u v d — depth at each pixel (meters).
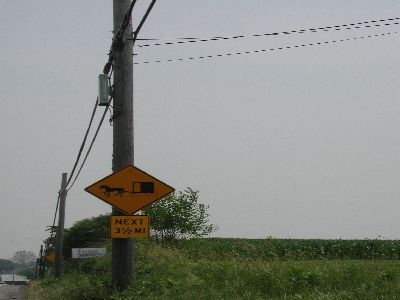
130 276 11.70
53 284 24.88
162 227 24.17
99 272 19.70
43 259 54.28
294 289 10.86
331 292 9.88
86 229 38.69
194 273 14.04
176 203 24.30
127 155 11.80
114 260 11.74
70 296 13.70
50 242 49.38
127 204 11.38
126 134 11.86
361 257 28.92
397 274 10.70
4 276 92.06
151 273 14.68
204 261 15.88
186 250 22.19
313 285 10.98
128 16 10.60
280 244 28.52
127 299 10.99
